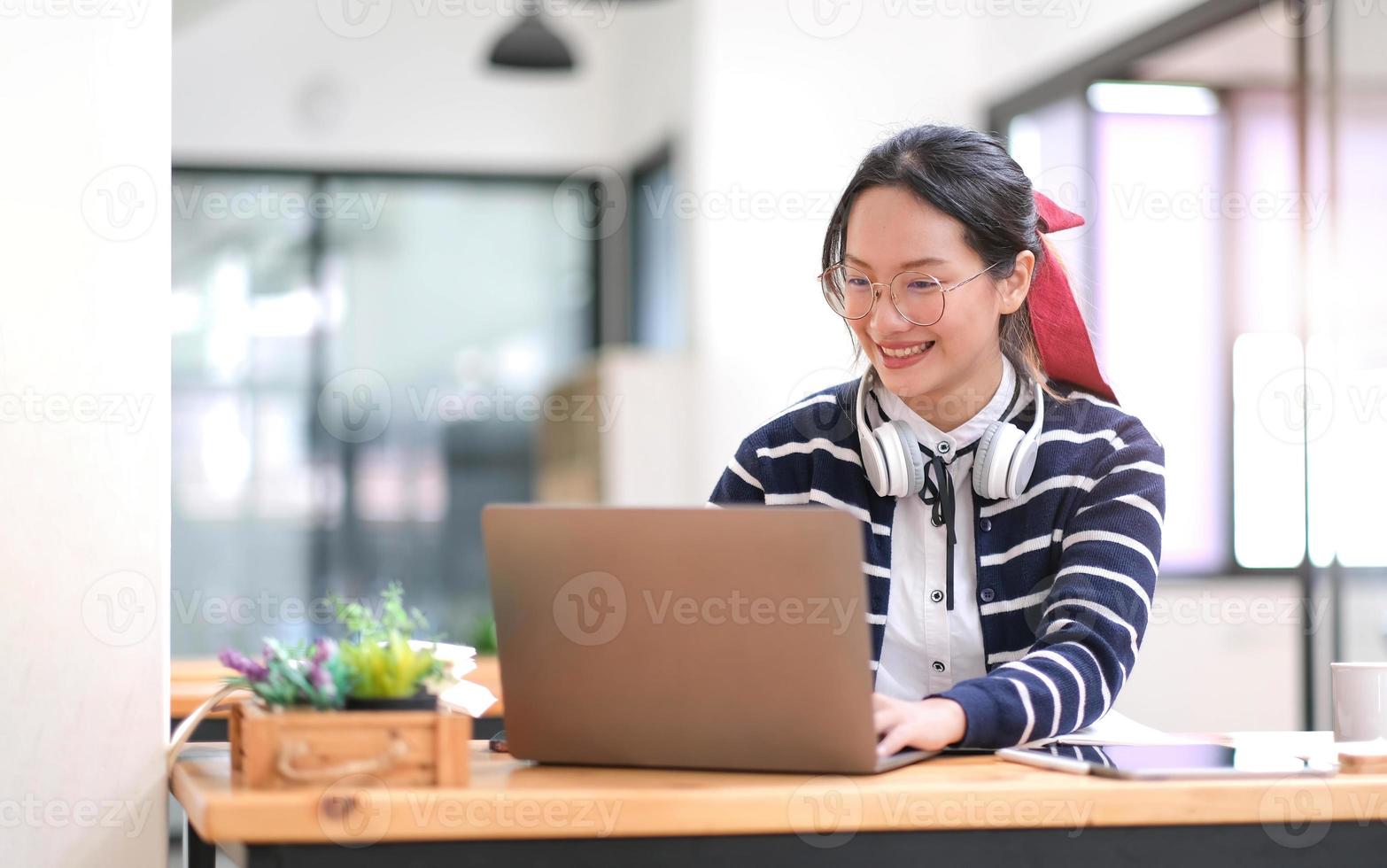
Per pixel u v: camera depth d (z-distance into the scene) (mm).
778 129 5223
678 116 5512
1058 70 4727
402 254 6195
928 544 1630
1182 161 4758
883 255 1523
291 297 6109
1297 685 4504
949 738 1311
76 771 1363
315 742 1154
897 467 1589
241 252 6074
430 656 1238
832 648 1229
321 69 6129
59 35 1392
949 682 1626
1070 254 4629
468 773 1173
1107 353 4676
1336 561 3506
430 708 1211
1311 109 3621
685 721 1276
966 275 1521
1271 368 4758
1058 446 1610
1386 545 3334
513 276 6262
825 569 1220
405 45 6195
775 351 5207
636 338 6230
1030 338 1656
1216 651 4578
